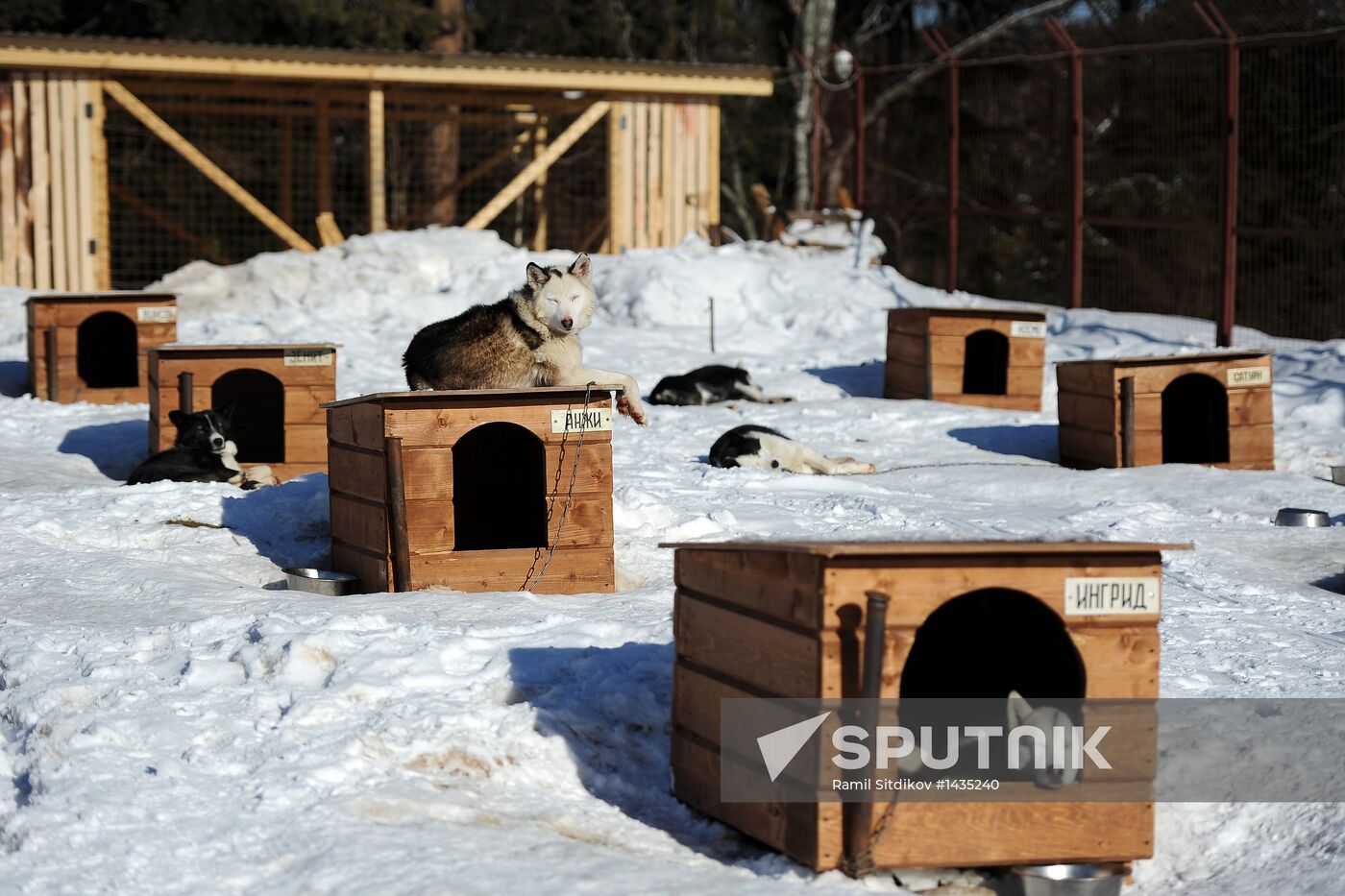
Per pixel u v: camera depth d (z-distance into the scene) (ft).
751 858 14.06
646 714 16.69
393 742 15.52
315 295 63.46
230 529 27.25
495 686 17.19
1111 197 92.79
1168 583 24.79
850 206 79.61
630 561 24.89
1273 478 33.42
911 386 46.91
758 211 113.39
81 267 65.00
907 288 69.00
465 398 22.27
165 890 12.60
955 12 115.85
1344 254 79.46
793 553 13.30
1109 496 32.32
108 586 22.56
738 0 115.55
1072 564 13.56
